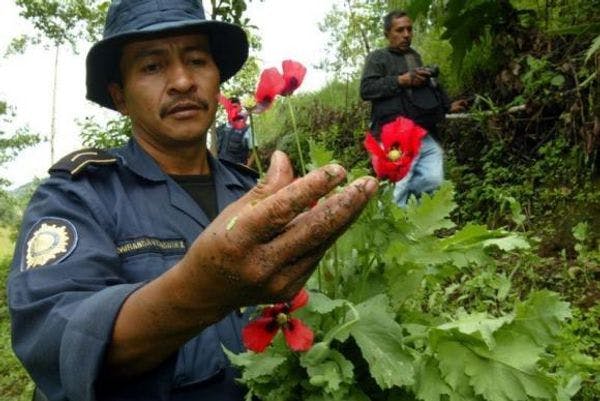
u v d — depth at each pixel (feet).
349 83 34.06
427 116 16.70
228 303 2.89
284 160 2.96
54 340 3.53
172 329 3.06
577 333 11.09
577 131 17.63
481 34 14.57
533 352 4.01
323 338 4.00
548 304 4.06
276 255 2.70
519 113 19.92
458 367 3.95
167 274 2.99
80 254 4.25
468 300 10.49
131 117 5.72
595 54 16.07
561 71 17.93
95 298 3.37
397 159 3.94
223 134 19.22
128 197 5.11
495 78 21.52
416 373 3.98
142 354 3.26
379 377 3.66
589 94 16.78
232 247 2.65
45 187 4.85
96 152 5.25
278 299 2.88
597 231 15.42
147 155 5.43
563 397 4.59
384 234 4.07
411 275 4.33
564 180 17.87
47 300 3.79
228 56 6.44
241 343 4.78
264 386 4.02
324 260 4.36
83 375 3.24
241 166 6.55
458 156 22.47
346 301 3.91
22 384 17.48
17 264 4.30
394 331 3.78
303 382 3.89
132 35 5.27
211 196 5.80
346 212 2.72
